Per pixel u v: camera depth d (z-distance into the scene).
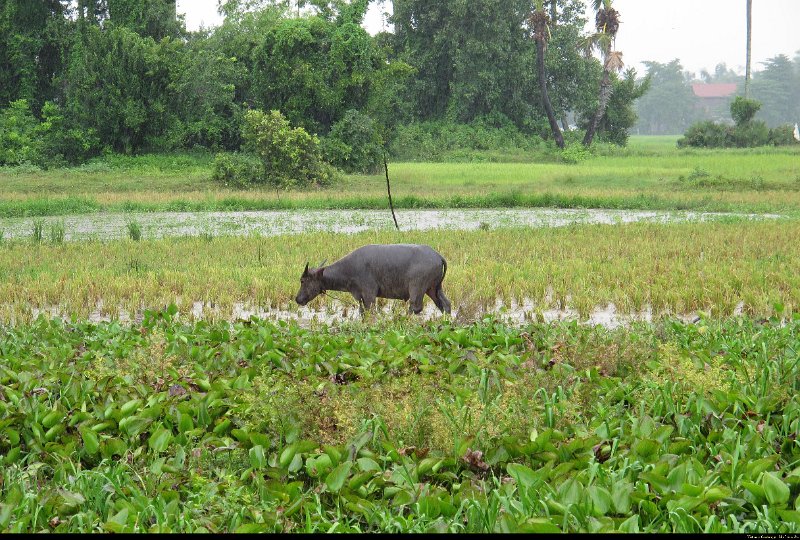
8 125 128.62
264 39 134.88
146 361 21.97
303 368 21.73
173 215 76.88
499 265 41.03
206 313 32.47
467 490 13.95
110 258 46.66
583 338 24.27
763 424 17.16
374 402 18.27
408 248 30.92
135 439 16.95
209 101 136.75
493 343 25.41
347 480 14.60
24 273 41.66
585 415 18.77
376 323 29.92
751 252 46.41
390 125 161.75
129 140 131.12
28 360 22.80
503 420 17.00
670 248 47.78
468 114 175.12
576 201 82.56
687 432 16.98
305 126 136.75
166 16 144.00
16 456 16.44
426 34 176.38
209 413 18.31
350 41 135.62
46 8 144.00
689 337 25.73
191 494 14.46
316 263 43.47
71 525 13.47
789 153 153.62
